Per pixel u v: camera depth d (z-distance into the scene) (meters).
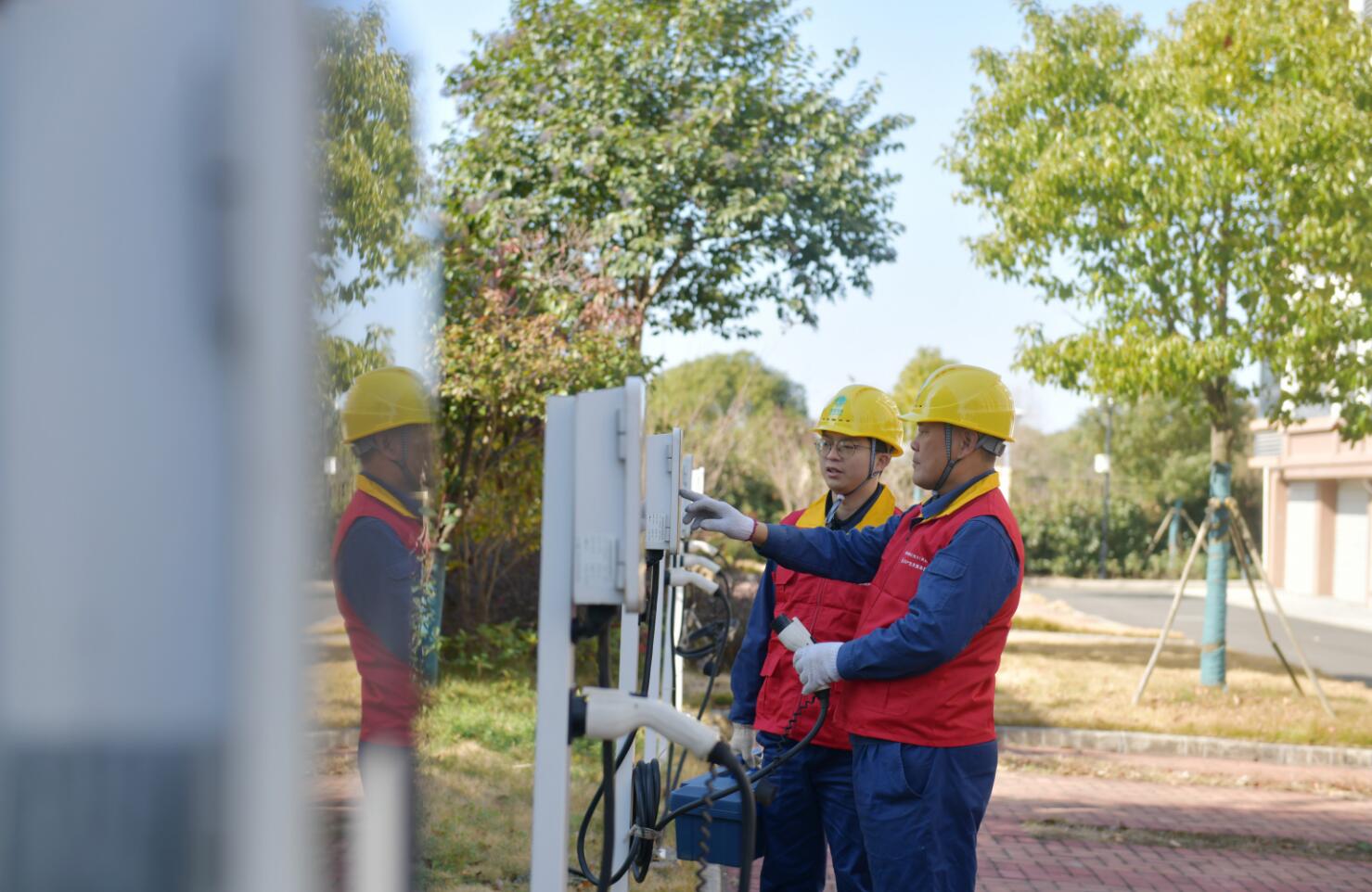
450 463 9.95
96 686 0.90
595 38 12.82
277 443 0.94
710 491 13.90
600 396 1.66
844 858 3.61
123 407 0.92
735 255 13.36
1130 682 11.73
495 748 6.86
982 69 12.27
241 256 0.93
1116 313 11.46
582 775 6.36
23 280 0.92
